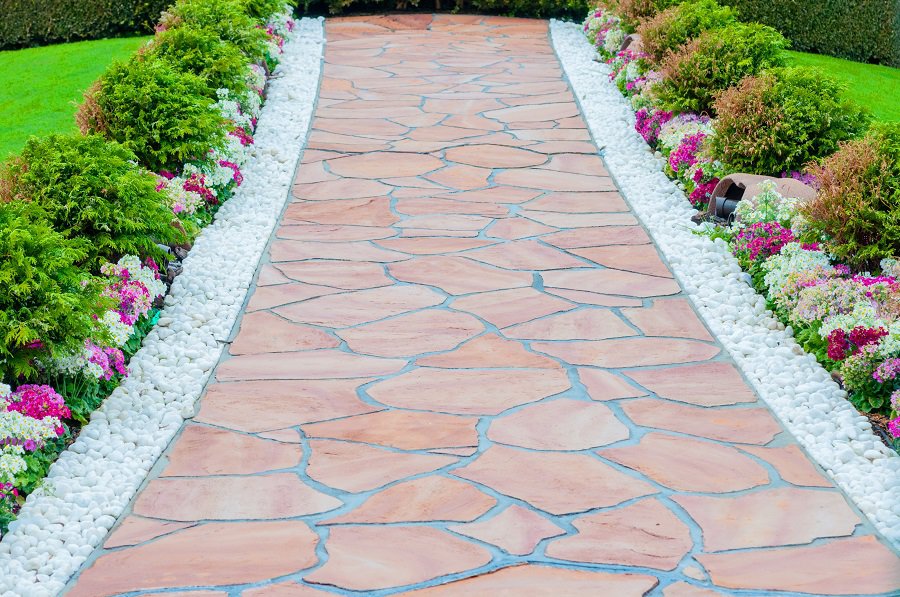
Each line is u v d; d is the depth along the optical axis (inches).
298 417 194.1
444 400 199.0
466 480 171.2
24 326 181.3
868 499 165.5
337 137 380.2
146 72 310.7
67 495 169.5
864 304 208.5
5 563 153.0
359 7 631.2
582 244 281.7
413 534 156.6
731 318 235.6
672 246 278.5
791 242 250.4
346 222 299.9
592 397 199.9
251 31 433.1
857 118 315.3
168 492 170.7
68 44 566.6
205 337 228.7
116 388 207.0
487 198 318.0
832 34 561.3
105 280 210.7
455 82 458.9
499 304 243.1
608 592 142.3
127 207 241.8
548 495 166.7
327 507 164.6
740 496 166.9
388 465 176.4
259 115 402.9
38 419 179.3
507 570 147.4
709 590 142.9
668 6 465.1
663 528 157.8
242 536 157.5
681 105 360.8
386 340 225.5
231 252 276.5
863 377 196.4
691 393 202.2
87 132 294.4
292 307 243.6
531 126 393.4
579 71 474.9
